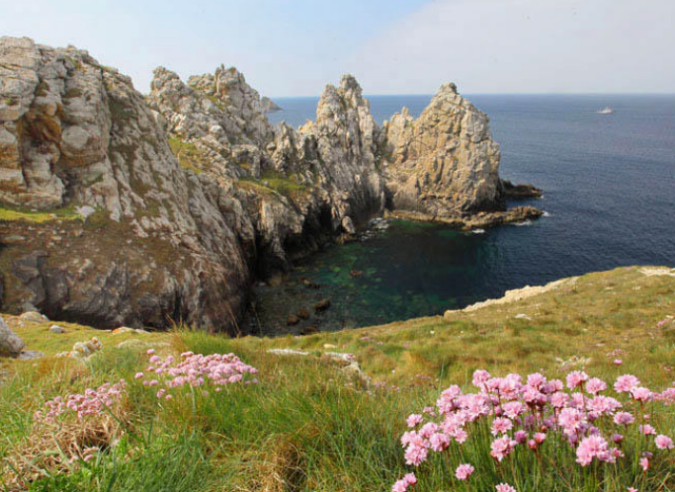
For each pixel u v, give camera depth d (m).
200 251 51.38
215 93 103.06
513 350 18.98
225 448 4.16
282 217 75.38
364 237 89.62
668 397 4.78
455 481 3.10
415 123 109.50
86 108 48.06
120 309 40.25
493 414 3.30
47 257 39.06
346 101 116.56
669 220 90.19
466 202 97.81
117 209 47.41
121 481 3.38
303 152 95.62
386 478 3.55
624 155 172.62
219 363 5.90
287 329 53.38
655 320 21.86
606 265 69.94
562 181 128.00
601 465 2.98
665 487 2.79
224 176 77.81
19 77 43.34
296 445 4.10
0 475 3.72
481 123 98.06
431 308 58.81
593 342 19.39
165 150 60.31
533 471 2.97
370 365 19.22
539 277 67.50
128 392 5.36
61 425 4.64
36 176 43.84
